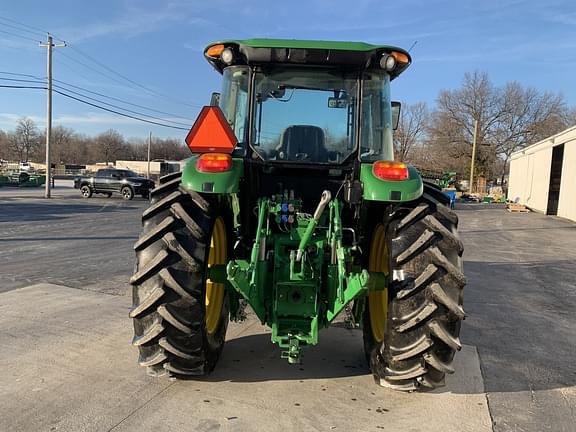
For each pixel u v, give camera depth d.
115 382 3.59
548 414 3.34
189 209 3.39
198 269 3.26
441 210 3.47
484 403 3.46
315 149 3.86
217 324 3.88
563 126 62.50
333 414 3.21
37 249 9.71
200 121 3.39
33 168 72.31
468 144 60.03
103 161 105.81
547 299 6.96
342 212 3.89
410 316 3.23
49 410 3.16
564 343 4.96
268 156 3.88
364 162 3.84
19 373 3.72
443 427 3.10
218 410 3.21
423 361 3.28
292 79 3.83
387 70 3.75
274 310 3.46
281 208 3.60
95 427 2.96
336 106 3.84
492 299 6.84
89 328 4.79
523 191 33.28
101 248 10.00
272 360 4.10
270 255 3.57
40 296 5.95
